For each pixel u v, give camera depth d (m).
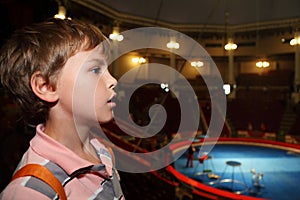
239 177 9.66
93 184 0.65
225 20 20.23
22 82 0.58
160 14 18.95
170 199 6.26
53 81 0.57
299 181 9.13
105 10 16.00
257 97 20.77
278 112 18.56
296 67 18.62
